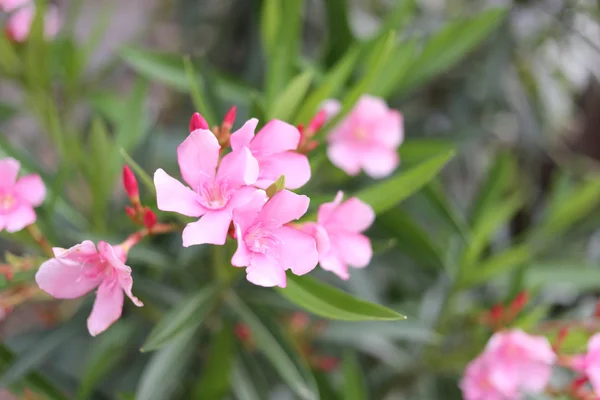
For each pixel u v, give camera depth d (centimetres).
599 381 66
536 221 103
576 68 115
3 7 78
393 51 75
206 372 70
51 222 69
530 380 69
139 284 71
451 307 78
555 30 110
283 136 58
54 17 85
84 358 81
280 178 57
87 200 81
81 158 78
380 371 82
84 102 96
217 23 116
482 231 76
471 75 108
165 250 73
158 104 118
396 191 64
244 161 57
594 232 95
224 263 66
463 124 106
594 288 82
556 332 70
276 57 70
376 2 115
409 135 105
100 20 86
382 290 91
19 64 79
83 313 71
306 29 111
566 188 88
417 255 77
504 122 118
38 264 64
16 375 68
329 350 82
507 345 69
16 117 101
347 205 61
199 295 66
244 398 73
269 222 57
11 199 63
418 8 109
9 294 65
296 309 69
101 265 58
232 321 71
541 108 113
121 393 68
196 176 57
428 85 111
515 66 112
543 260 93
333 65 79
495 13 77
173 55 77
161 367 67
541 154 119
